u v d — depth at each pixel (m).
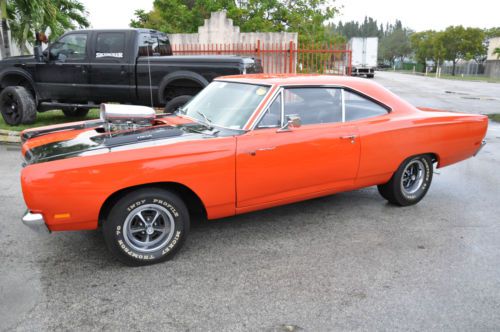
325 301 3.30
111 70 8.87
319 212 5.23
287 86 4.39
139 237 3.84
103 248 4.19
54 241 4.34
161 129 4.25
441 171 7.31
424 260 3.99
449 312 3.16
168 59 8.48
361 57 43.50
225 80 5.04
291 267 3.84
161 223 3.87
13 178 6.35
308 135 4.36
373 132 4.75
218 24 14.93
